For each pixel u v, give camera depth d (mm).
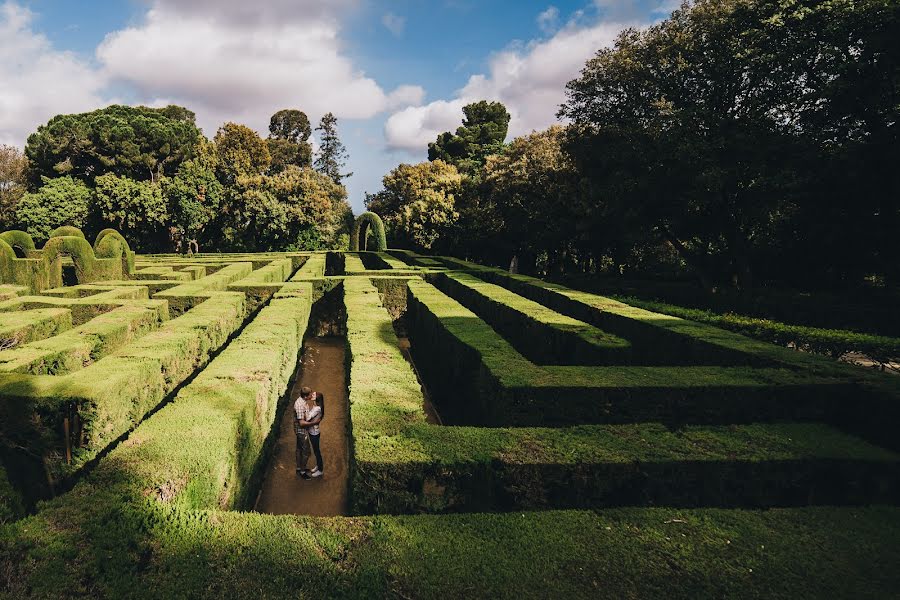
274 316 12344
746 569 3365
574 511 3982
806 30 16500
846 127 16766
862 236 17344
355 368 7848
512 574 3242
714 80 19734
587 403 6816
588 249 33906
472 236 42438
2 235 23375
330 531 3654
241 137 61031
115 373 6930
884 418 6570
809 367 7914
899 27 13984
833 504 4945
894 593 3184
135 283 18297
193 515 3793
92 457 6094
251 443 6602
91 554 3371
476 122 73625
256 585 3119
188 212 41469
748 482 4840
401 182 62031
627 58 21453
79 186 44844
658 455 4805
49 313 12055
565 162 30125
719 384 6934
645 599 3061
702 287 24000
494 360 7996
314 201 47125
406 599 3016
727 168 18438
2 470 5281
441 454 4699
